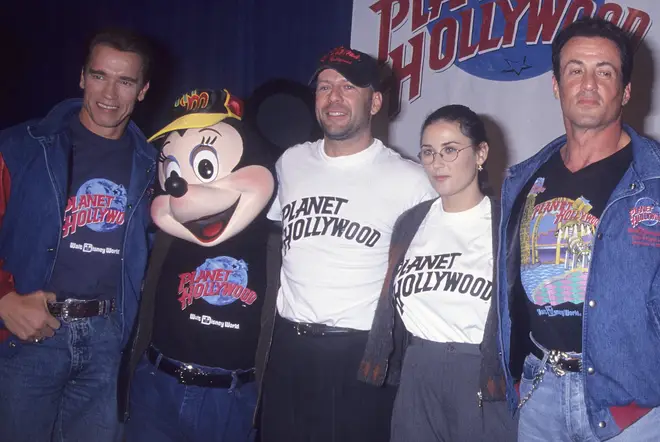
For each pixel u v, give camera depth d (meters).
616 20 3.25
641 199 1.63
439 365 1.93
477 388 1.89
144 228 2.26
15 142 2.12
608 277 1.64
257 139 2.25
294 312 2.20
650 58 3.19
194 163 2.12
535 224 1.77
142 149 2.29
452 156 1.98
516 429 1.89
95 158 2.21
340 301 2.15
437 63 3.57
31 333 2.02
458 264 1.95
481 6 3.48
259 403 2.21
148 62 2.24
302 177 2.28
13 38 4.08
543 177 1.83
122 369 2.18
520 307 1.83
